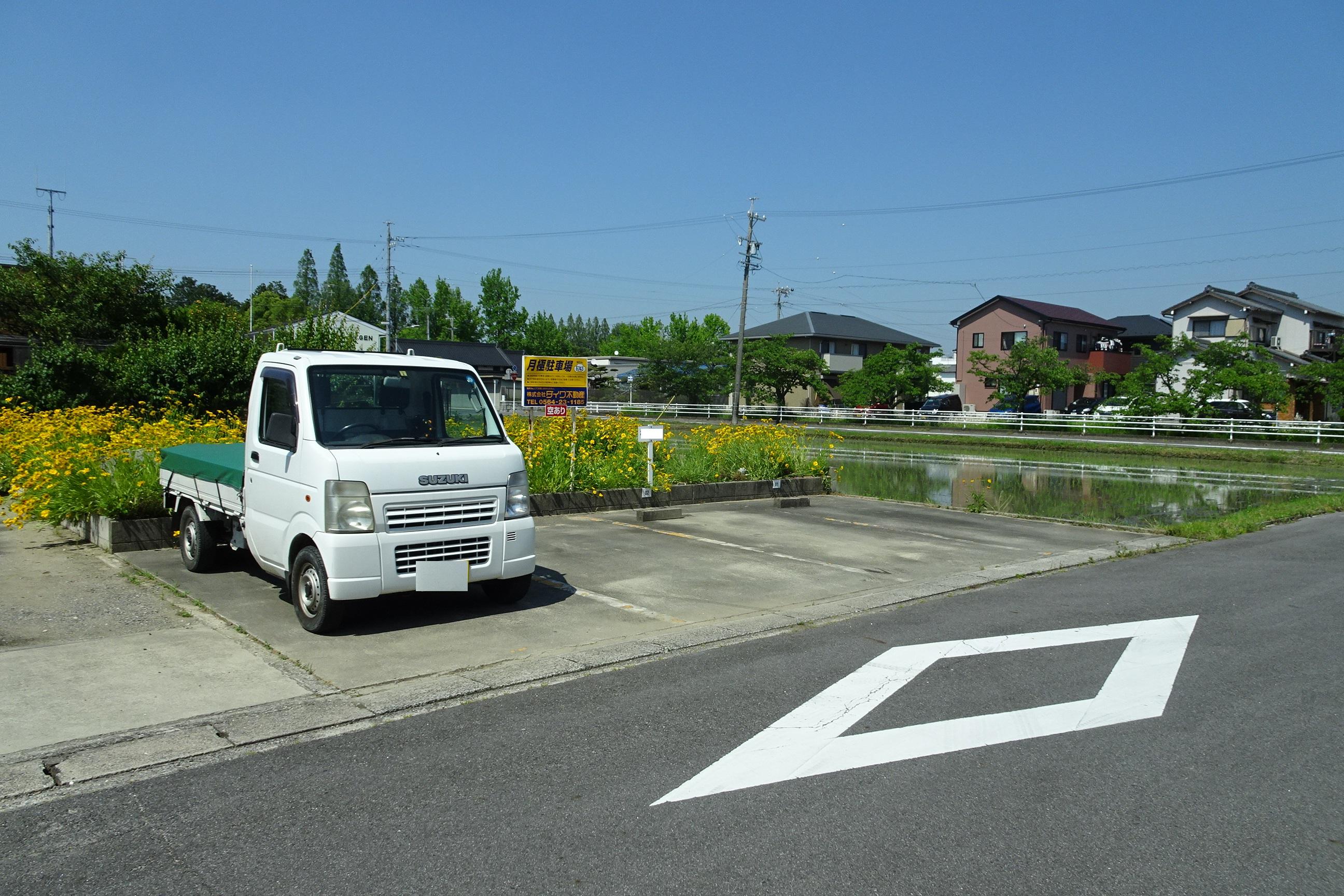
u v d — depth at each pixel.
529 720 4.63
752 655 5.83
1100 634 6.35
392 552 5.99
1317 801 3.77
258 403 6.82
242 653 5.62
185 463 7.98
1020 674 5.43
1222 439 33.50
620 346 80.88
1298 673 5.47
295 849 3.30
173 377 18.73
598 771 4.00
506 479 6.61
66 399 18.42
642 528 11.05
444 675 5.32
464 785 3.85
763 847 3.34
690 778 3.94
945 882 3.11
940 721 4.64
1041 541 10.77
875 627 6.57
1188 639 6.22
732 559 9.17
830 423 45.59
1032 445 33.03
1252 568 8.98
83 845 3.31
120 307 25.81
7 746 4.16
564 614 6.84
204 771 3.98
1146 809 3.68
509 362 54.12
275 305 66.06
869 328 60.09
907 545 10.28
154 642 5.79
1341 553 9.88
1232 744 4.36
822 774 3.98
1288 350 44.56
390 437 6.41
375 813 3.59
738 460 15.09
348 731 4.47
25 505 8.52
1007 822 3.55
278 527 6.36
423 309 69.75
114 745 4.20
